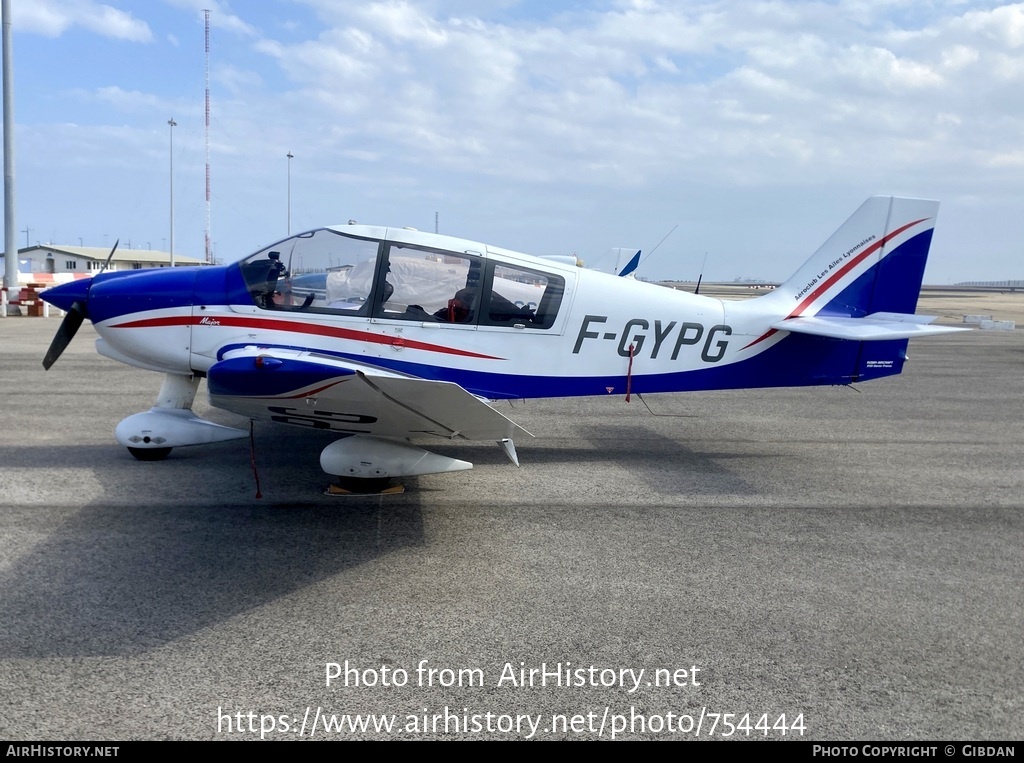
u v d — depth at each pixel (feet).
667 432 22.06
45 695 7.64
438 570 11.17
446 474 16.67
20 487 14.62
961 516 14.44
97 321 16.07
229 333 15.72
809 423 23.86
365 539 12.35
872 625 9.73
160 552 11.52
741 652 8.93
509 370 16.71
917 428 23.26
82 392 25.76
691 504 14.84
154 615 9.44
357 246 15.76
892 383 33.27
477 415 12.26
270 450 18.19
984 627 9.73
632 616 9.81
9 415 21.67
